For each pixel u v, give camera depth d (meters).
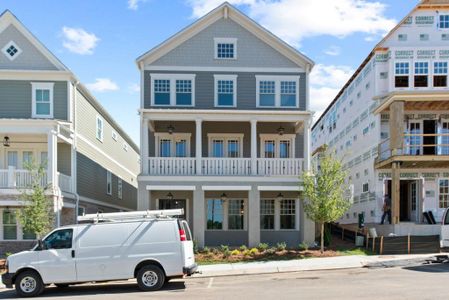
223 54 22.97
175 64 22.72
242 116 21.38
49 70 21.78
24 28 21.84
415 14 24.03
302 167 21.38
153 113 21.16
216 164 21.20
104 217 13.11
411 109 24.03
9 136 21.98
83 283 13.52
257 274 15.25
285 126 23.84
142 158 20.94
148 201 20.61
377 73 24.19
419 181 23.95
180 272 12.54
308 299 10.37
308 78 22.95
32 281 12.52
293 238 22.81
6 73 21.66
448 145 22.22
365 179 26.11
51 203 19.02
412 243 19.38
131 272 12.55
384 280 12.93
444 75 23.53
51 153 19.75
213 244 22.89
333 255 18.53
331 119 36.75
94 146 26.55
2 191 19.03
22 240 20.28
